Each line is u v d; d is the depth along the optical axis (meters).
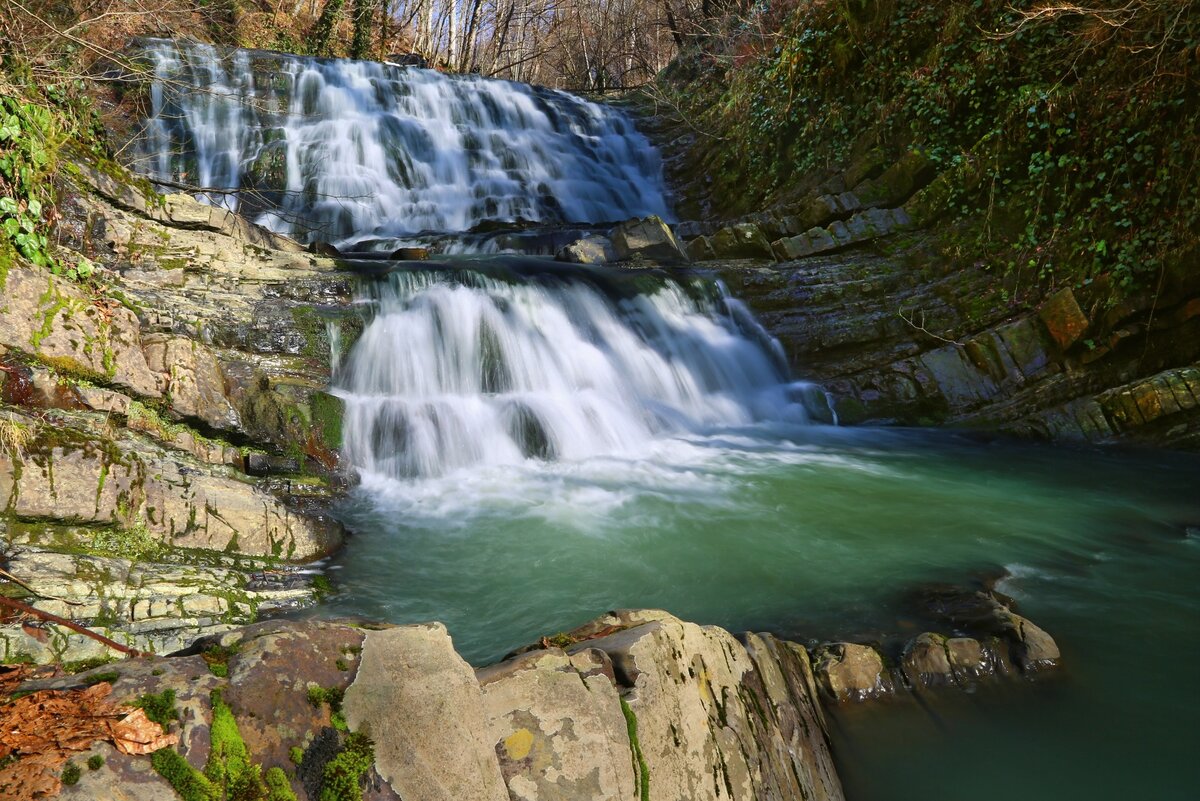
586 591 4.71
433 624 2.03
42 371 4.53
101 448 4.30
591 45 39.53
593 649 2.28
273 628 1.90
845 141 12.92
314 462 6.06
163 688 1.65
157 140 13.12
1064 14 9.92
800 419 9.53
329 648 1.87
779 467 7.49
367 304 7.92
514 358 8.30
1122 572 5.05
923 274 10.41
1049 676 3.79
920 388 9.42
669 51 35.47
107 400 4.76
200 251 7.57
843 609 4.43
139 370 5.14
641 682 2.24
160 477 4.55
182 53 13.77
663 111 19.47
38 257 5.42
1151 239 8.54
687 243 12.27
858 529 5.80
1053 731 3.44
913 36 11.80
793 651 3.64
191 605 4.00
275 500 5.09
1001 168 10.02
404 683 1.84
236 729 1.62
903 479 7.18
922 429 9.15
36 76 7.17
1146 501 6.59
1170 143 8.41
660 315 9.73
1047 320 9.08
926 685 3.67
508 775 1.86
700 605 4.52
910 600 4.54
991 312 9.67
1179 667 3.91
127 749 1.49
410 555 5.19
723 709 2.53
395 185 14.85
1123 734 3.41
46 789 1.36
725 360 9.82
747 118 15.15
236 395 5.92
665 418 8.82
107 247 6.96
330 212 13.86
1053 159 9.61
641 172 17.70
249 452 5.66
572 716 2.03
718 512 6.13
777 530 5.76
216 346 6.65
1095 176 9.06
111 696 1.62
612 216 16.19
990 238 9.99
